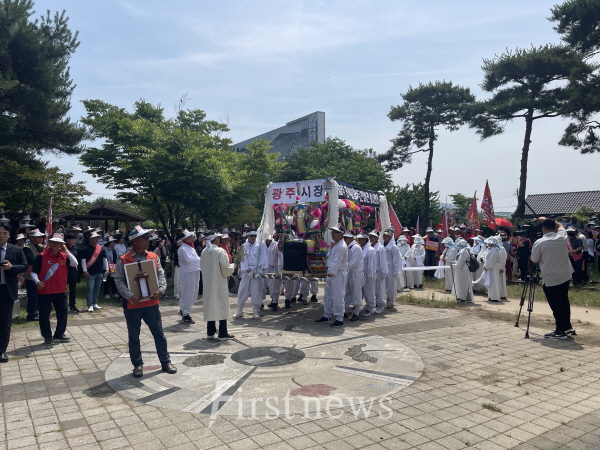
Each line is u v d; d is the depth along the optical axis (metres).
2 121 13.91
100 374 5.60
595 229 17.27
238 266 14.36
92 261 10.10
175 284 11.94
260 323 8.72
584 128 22.59
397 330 7.99
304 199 9.82
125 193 18.39
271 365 5.85
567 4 21.23
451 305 10.60
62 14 16.48
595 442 3.77
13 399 4.75
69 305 10.08
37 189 16.58
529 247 14.05
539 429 4.01
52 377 5.48
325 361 6.03
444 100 30.20
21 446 3.69
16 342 7.24
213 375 5.48
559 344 6.99
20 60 14.98
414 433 3.92
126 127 17.45
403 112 31.45
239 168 20.28
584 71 20.78
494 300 11.38
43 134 15.86
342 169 31.55
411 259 14.13
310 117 49.28
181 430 3.98
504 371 5.66
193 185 15.82
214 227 22.19
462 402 4.63
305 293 11.34
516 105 23.97
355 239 9.68
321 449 3.63
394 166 33.03
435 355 6.35
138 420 4.20
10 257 6.25
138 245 5.57
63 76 16.33
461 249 11.40
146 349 6.79
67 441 3.78
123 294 5.40
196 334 7.73
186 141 16.81
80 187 17.72
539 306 10.59
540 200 38.97
